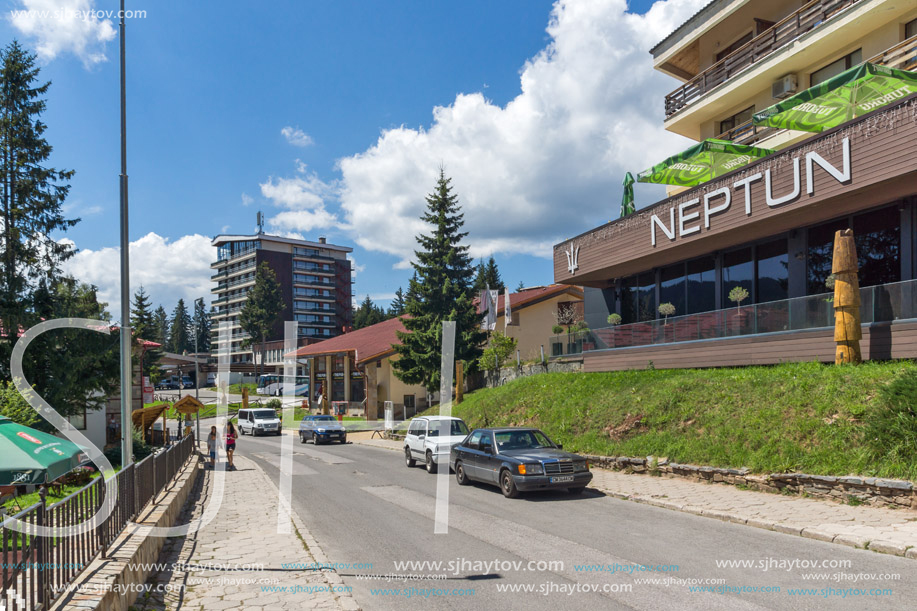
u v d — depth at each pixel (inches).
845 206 617.9
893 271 606.9
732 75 900.6
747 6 904.3
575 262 1007.6
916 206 582.2
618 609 231.1
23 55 896.3
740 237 749.3
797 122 699.4
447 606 242.1
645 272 988.6
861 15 705.0
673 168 927.7
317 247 4180.6
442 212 1456.7
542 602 242.5
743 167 685.3
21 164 879.1
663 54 1037.2
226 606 245.9
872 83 619.5
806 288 694.5
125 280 466.0
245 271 3998.5
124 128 485.1
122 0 495.5
